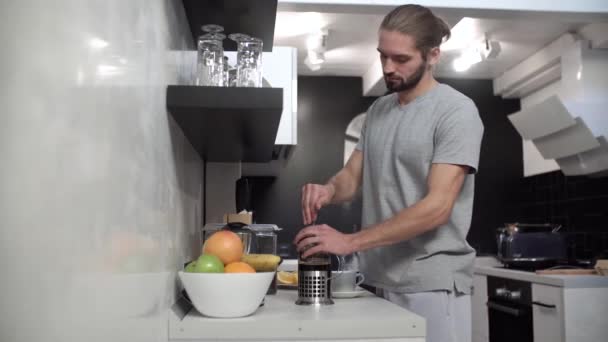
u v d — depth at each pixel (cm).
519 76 434
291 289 181
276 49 271
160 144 110
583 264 368
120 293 70
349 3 281
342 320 116
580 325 295
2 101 38
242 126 144
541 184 450
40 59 42
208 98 123
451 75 471
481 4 285
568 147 360
